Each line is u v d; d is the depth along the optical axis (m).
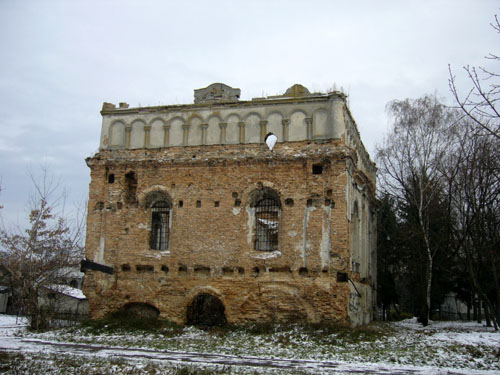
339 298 25.03
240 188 27.53
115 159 29.70
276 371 15.99
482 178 25.06
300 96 27.89
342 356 19.67
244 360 18.50
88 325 26.88
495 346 20.97
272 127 27.98
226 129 28.62
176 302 27.20
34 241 30.61
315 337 23.25
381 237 47.41
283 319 25.50
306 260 25.83
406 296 56.31
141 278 28.00
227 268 26.89
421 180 35.47
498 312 27.61
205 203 27.88
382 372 16.41
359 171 29.55
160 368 16.17
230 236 27.19
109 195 29.52
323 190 26.33
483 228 25.44
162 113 29.89
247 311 26.06
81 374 15.35
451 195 31.88
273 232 27.22
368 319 31.89
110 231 29.02
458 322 41.31
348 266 25.70
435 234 36.69
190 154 28.73
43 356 18.58
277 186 27.00
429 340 23.62
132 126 30.22
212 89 31.28
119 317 27.69
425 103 36.91
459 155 31.31
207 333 25.28
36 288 28.67
